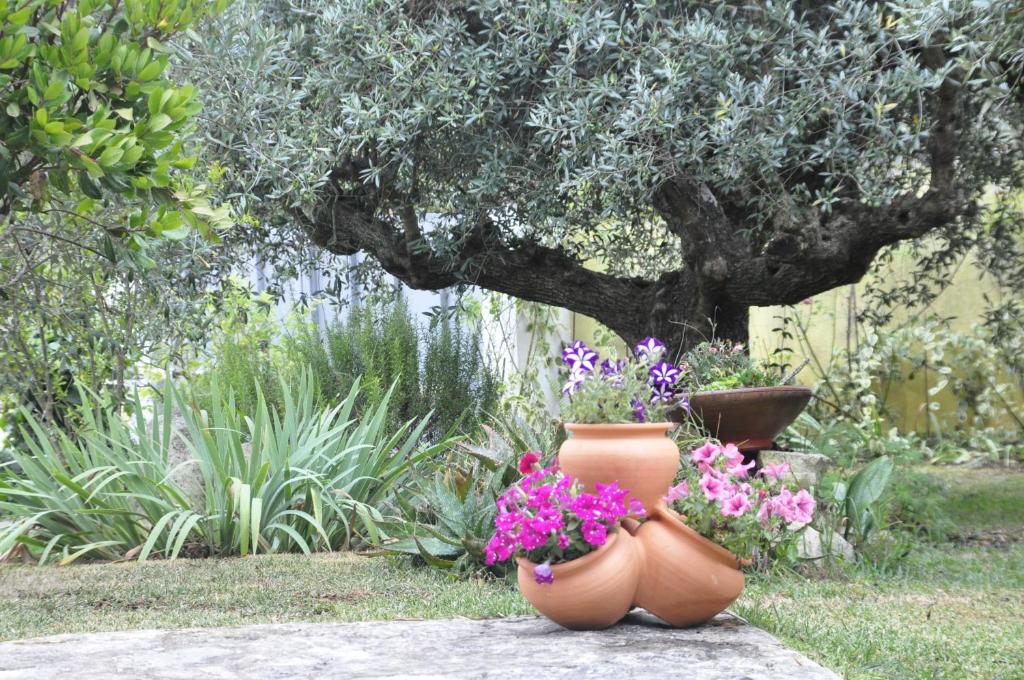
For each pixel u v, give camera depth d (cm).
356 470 543
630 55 496
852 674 266
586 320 986
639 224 723
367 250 657
